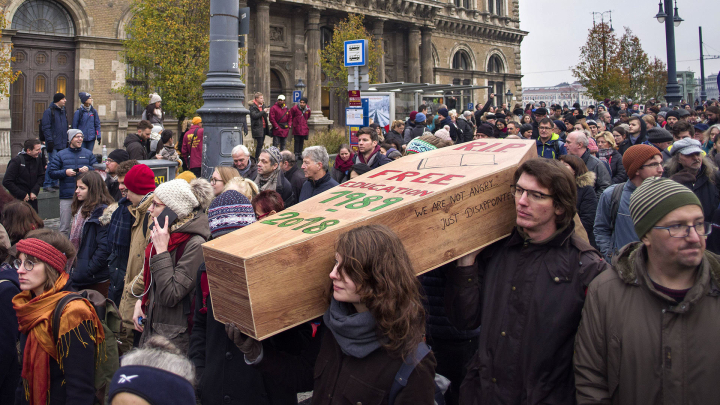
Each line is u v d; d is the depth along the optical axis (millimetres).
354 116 10461
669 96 19172
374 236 2068
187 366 1699
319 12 27953
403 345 2064
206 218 3695
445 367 3432
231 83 7500
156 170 8727
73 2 20562
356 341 2100
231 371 2707
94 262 4887
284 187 7121
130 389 1542
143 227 4336
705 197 5070
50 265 2949
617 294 2152
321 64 28016
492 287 2508
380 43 29703
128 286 4215
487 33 40062
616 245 4734
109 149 21703
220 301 2215
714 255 2074
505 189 2627
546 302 2316
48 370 2855
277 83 28484
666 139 7012
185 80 18641
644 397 2047
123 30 21750
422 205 2361
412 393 2057
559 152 7637
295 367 2617
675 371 1990
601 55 34688
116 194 7855
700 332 1982
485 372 2420
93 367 2912
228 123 7535
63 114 12906
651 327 2057
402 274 2061
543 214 2322
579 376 2205
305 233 2193
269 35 26781
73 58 21062
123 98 21938
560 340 2293
